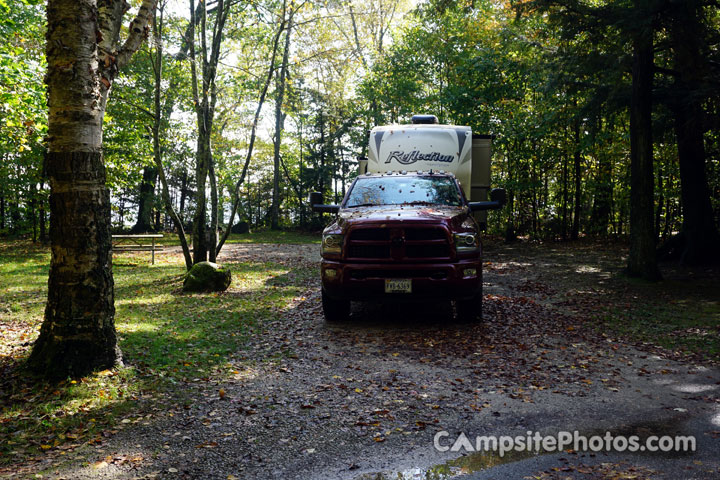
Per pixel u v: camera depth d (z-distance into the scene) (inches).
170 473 134.4
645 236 493.4
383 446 149.5
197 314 338.0
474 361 231.0
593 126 708.7
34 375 202.4
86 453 145.3
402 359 235.1
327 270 293.0
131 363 225.3
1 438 154.0
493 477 131.3
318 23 586.9
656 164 818.2
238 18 611.2
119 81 804.6
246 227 1368.1
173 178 1439.5
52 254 207.0
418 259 282.8
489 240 989.8
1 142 602.5
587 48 496.7
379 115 1107.3
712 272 548.1
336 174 1359.5
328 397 188.2
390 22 1203.9
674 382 205.5
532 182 896.9
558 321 312.5
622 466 136.1
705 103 534.9
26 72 440.8
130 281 491.5
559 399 186.1
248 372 218.2
